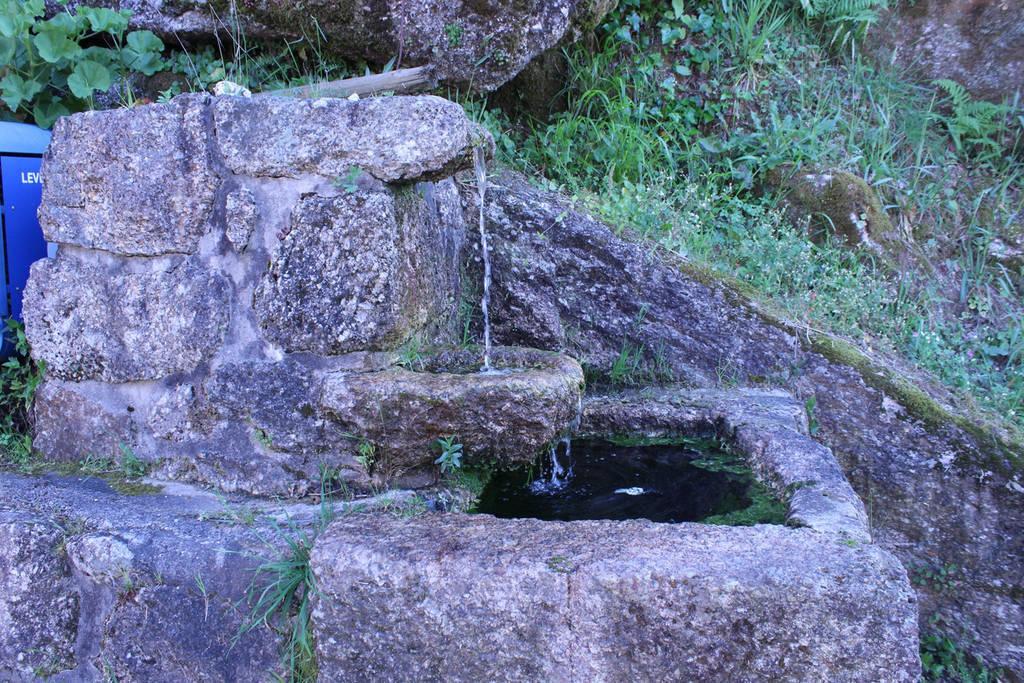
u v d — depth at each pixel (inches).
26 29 121.4
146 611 79.4
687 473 105.7
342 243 89.7
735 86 183.5
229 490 94.7
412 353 97.0
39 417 106.7
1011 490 125.0
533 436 87.0
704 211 162.1
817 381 132.0
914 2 193.2
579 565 67.7
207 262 94.2
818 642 64.4
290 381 92.1
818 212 163.9
